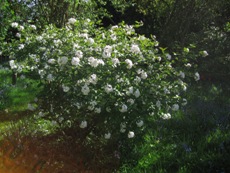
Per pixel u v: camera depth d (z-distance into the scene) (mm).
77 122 5062
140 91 4680
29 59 4875
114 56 4590
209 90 9477
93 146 5152
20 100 8922
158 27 13594
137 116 4672
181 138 5863
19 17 9094
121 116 4613
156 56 5102
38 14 8852
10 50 5297
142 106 4691
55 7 8539
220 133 5812
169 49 11906
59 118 5000
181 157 5105
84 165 4922
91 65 4340
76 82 4445
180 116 6699
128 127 4797
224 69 11586
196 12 11938
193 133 6027
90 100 4402
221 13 12328
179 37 11961
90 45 4676
